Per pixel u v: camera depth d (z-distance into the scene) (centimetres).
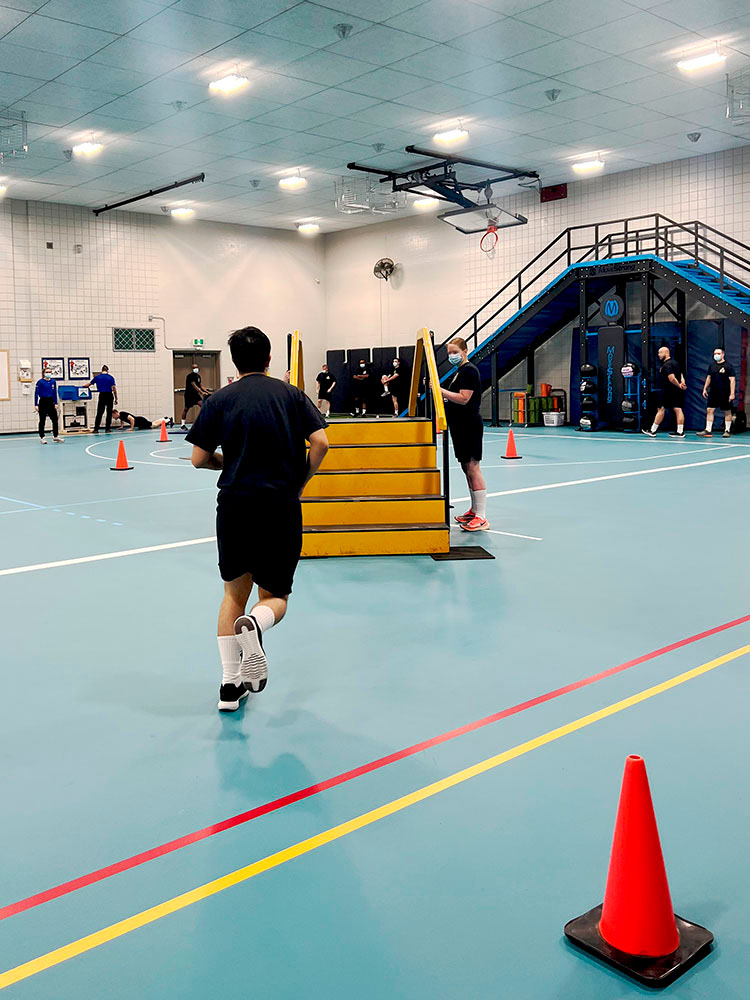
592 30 1121
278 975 204
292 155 1748
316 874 246
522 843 261
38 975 205
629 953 206
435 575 608
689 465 1198
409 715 361
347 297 2575
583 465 1227
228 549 369
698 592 547
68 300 2155
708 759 315
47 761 325
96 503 959
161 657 444
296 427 374
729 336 1722
